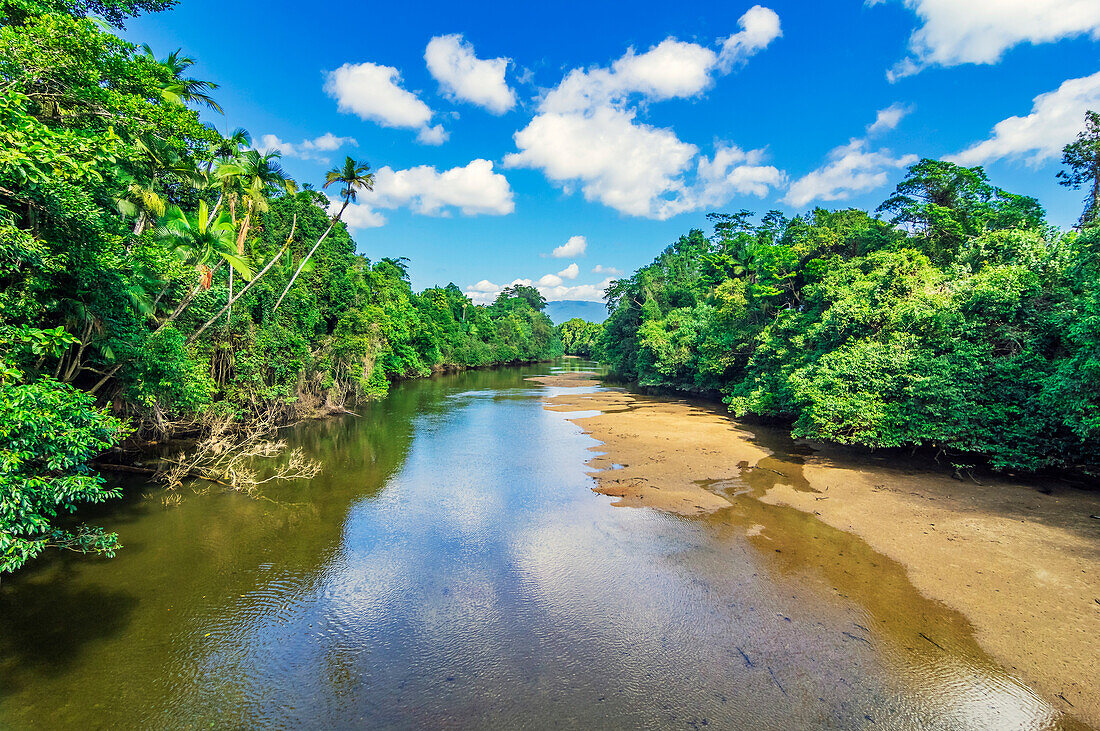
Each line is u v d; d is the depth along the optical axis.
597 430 24.50
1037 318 15.14
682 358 39.50
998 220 29.78
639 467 17.34
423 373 56.59
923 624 7.99
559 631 8.01
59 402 6.39
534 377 60.75
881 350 16.97
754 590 9.10
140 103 13.13
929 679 6.79
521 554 10.70
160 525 12.03
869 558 10.20
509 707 6.41
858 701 6.43
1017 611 8.20
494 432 24.33
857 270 23.52
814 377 18.77
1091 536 10.72
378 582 9.55
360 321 31.95
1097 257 13.84
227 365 21.19
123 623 8.08
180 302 15.39
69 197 7.11
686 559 10.34
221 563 10.19
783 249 34.50
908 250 22.50
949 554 10.21
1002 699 6.41
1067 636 7.53
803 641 7.64
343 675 7.01
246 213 21.00
